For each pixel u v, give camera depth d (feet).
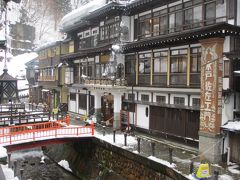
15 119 96.78
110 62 97.14
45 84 159.94
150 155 61.26
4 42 60.95
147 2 79.15
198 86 66.95
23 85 213.46
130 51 89.20
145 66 85.05
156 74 79.97
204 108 62.85
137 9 86.74
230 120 62.75
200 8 67.67
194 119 69.00
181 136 72.13
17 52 258.16
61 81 139.74
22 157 97.60
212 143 60.54
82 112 122.01
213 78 60.75
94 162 77.87
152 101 81.87
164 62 77.71
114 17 95.20
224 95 61.41
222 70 60.75
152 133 82.38
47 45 150.30
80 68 124.36
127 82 91.40
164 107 77.66
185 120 71.20
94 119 101.14
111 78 91.66
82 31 123.24
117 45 86.43
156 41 71.51
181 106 71.10
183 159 60.59
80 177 78.43
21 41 263.90
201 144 63.26
